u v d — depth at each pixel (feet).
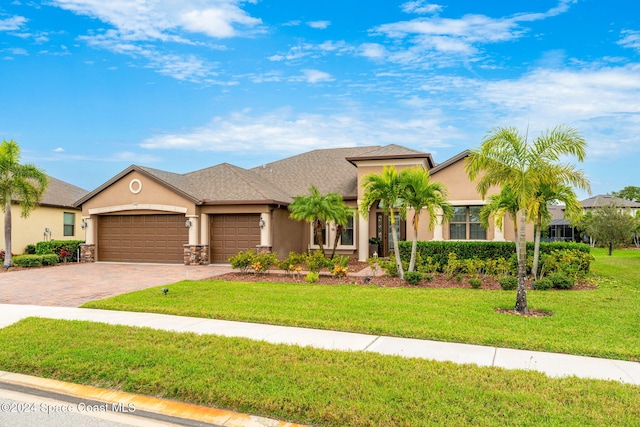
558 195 42.78
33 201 64.75
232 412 15.53
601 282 44.93
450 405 15.02
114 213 69.56
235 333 25.07
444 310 30.07
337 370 18.45
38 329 25.90
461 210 59.16
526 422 13.75
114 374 18.58
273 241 64.69
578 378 17.48
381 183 43.11
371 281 44.62
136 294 37.86
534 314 29.22
